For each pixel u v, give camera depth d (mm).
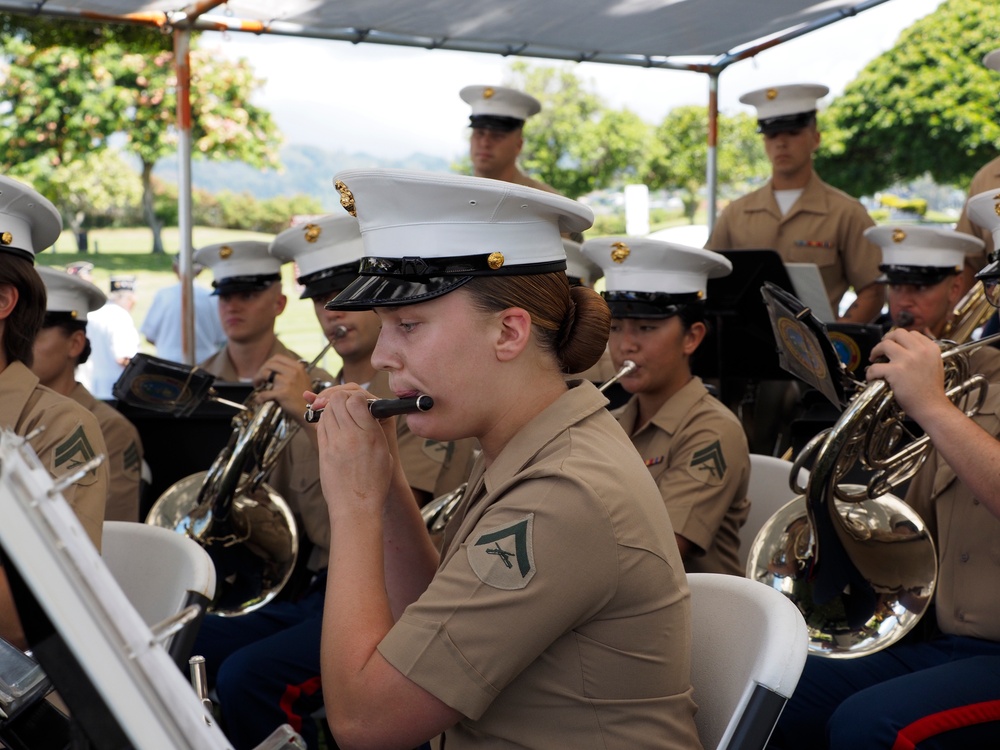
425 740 1403
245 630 3031
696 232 9055
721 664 1685
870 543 2312
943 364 2256
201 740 780
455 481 3025
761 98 5293
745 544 2951
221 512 2900
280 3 4973
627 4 5004
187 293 5434
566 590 1394
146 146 13484
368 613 1471
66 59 12695
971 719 2068
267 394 2879
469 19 5215
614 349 2936
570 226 1589
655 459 2848
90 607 733
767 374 4328
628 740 1452
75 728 875
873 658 2412
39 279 2264
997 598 2328
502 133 5742
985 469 2080
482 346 1498
